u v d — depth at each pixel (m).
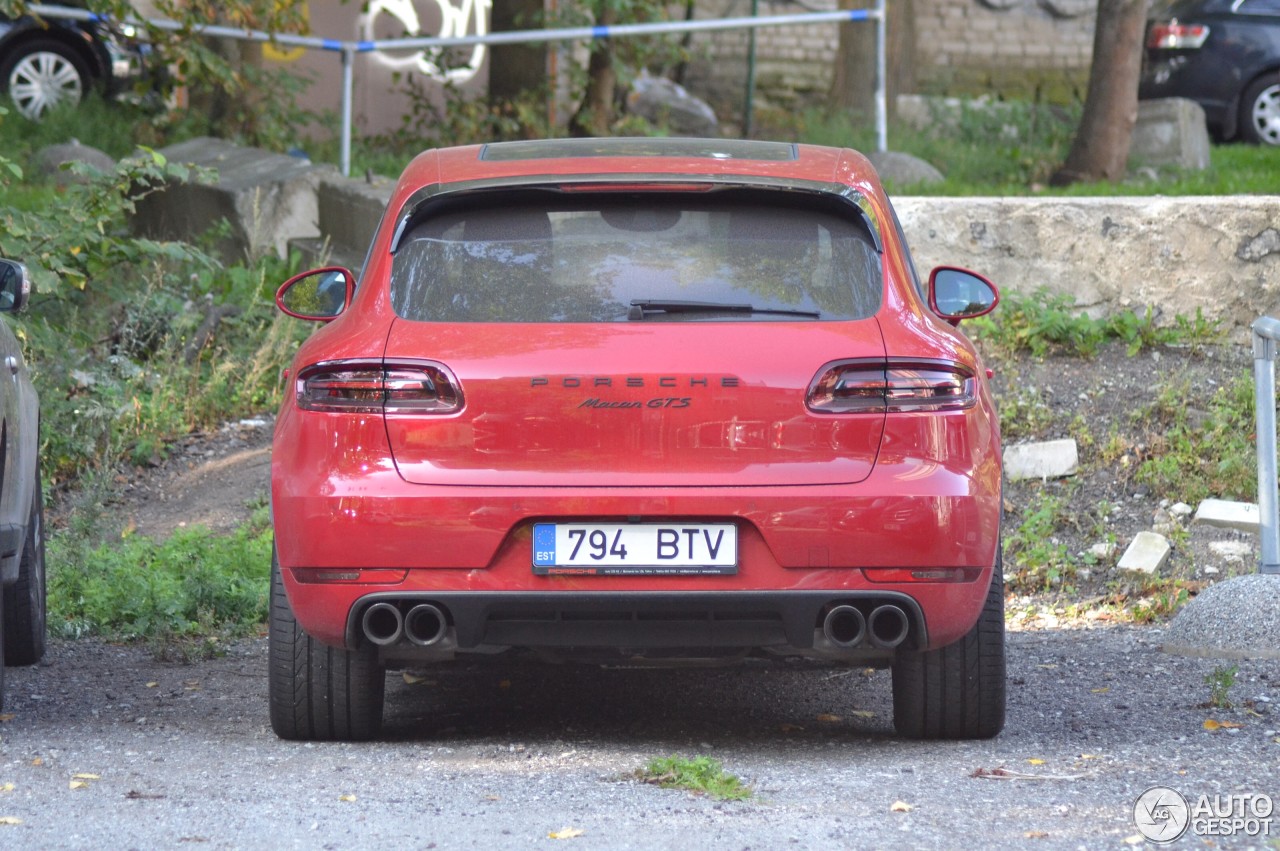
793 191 10.77
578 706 12.87
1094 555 17.88
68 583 16.92
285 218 29.16
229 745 11.03
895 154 36.91
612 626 10.16
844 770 10.27
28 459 13.47
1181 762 10.46
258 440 22.78
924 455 10.09
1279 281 23.08
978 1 60.09
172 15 31.47
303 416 10.34
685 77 57.59
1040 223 23.42
